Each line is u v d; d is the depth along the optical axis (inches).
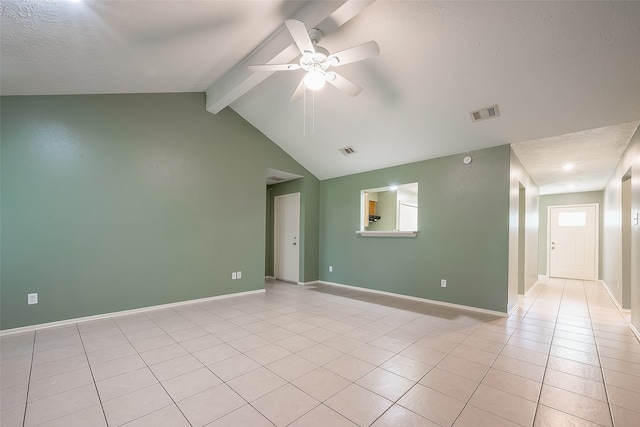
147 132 150.9
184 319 136.8
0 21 71.5
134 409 68.9
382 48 111.4
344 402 72.2
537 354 101.2
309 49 88.5
